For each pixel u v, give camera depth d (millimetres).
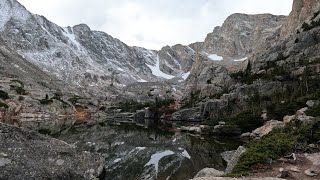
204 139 62062
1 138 22422
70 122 110000
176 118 132375
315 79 86812
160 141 59656
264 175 17547
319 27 119125
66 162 23797
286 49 125000
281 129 33281
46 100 137375
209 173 23344
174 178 29156
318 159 20734
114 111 177250
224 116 92125
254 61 138375
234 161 23969
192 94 159625
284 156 21359
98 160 27281
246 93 101000
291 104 68000
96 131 76625
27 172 20078
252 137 59344
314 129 26688
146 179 28672
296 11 176000
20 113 113062
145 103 184125
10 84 152500
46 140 25797
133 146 51906
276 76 99875
